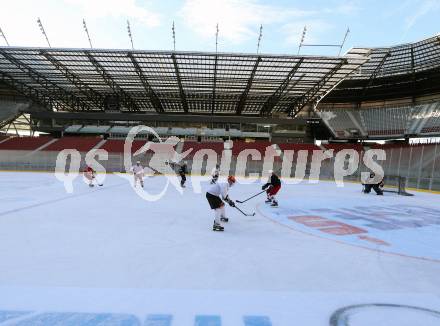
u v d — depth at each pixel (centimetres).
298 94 4616
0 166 3362
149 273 493
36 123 5022
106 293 416
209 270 516
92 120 5069
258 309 383
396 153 2953
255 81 4081
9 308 369
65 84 4441
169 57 3447
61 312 362
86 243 655
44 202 1216
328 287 458
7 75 4228
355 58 3425
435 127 4453
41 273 480
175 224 876
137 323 342
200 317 359
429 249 687
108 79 4194
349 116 5419
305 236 775
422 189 2502
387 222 1012
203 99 4909
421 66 4394
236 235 765
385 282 484
